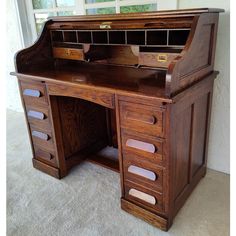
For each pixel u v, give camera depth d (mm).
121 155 1426
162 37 1466
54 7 2414
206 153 1781
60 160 1886
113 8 1971
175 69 1083
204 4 1545
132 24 1372
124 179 1480
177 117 1229
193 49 1203
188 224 1427
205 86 1474
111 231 1411
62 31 1775
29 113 1896
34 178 1951
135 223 1457
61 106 1809
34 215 1569
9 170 2072
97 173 1974
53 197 1723
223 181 1765
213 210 1520
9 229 1470
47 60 1891
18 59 1726
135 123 1276
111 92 1277
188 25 1217
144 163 1343
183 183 1521
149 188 1385
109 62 1856
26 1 2656
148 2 1754
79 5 2154
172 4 1639
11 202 1692
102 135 2270
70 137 1941
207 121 1660
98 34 1653
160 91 1192
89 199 1682
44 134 1880
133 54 1696
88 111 2055
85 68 1819
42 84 1688
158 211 1397
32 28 2748
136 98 1207
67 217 1538
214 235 1345
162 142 1224
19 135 2715
